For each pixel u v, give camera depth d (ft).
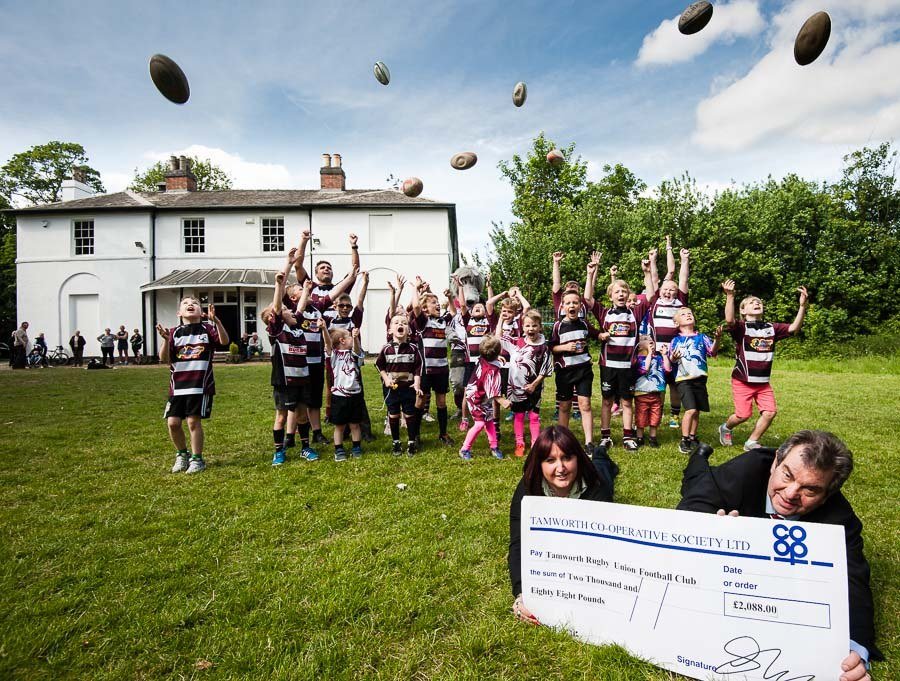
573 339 16.38
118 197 72.64
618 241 71.77
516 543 7.52
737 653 5.87
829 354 60.23
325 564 8.72
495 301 22.30
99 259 67.82
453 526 10.27
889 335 61.72
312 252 68.49
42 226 68.18
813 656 5.65
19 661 6.31
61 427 20.94
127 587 8.11
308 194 74.13
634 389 16.71
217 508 11.45
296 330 15.79
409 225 68.49
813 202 68.33
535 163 95.14
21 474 14.24
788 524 5.80
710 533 6.07
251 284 62.03
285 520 10.65
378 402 27.25
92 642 6.76
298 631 6.93
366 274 19.66
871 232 70.79
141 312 67.77
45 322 68.03
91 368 54.70
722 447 16.51
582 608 6.65
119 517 11.00
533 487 7.65
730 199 67.51
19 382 39.06
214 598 7.74
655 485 12.36
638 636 6.31
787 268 68.13
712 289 68.23
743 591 5.91
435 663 6.34
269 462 15.55
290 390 15.42
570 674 6.02
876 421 20.36
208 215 68.80
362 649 6.55
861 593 6.05
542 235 78.59
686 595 6.13
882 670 5.89
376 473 14.11
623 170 104.78
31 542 9.73
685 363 15.97
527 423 21.75
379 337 68.39
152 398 29.86
